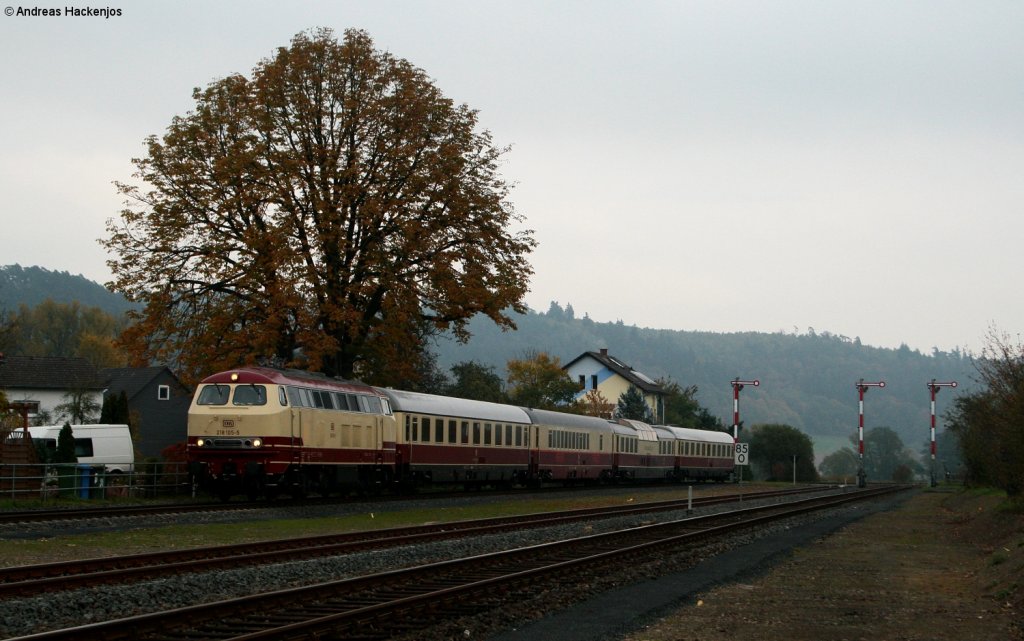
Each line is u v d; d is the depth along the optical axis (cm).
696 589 1738
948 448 16825
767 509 3938
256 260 3947
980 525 3331
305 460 3192
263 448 3044
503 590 1580
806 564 2206
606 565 1956
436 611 1385
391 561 1939
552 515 3161
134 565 1714
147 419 7569
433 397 4372
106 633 1117
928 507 5050
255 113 4094
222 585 1545
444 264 4147
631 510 3594
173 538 2223
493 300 4194
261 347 3909
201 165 4094
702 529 2880
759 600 1652
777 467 11556
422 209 4234
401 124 4169
